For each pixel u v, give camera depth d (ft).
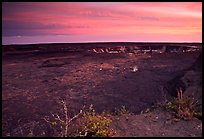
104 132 16.55
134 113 23.65
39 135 17.87
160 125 18.34
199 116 19.57
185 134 16.76
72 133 16.99
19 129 19.80
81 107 25.52
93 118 18.33
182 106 20.74
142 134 16.93
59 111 24.23
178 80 30.22
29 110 24.68
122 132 17.31
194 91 25.21
